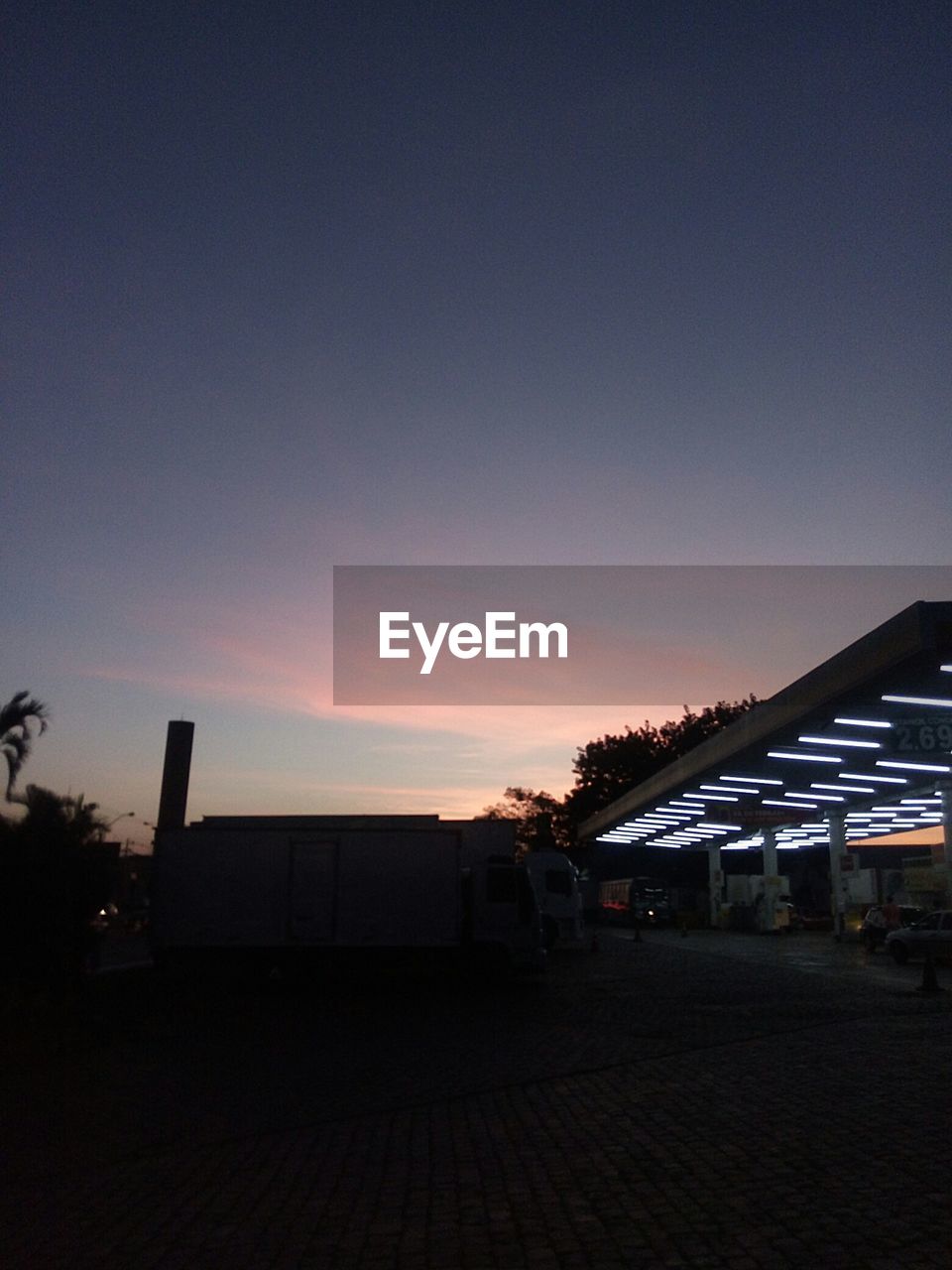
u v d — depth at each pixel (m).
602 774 100.31
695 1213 7.28
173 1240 6.89
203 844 26.86
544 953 27.22
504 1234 6.92
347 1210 7.50
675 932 63.66
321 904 26.58
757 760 43.72
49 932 19.41
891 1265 6.19
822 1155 8.80
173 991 25.42
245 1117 10.77
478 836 29.91
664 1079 12.75
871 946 41.03
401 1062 14.34
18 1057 14.86
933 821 63.38
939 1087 11.92
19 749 33.69
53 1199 7.90
